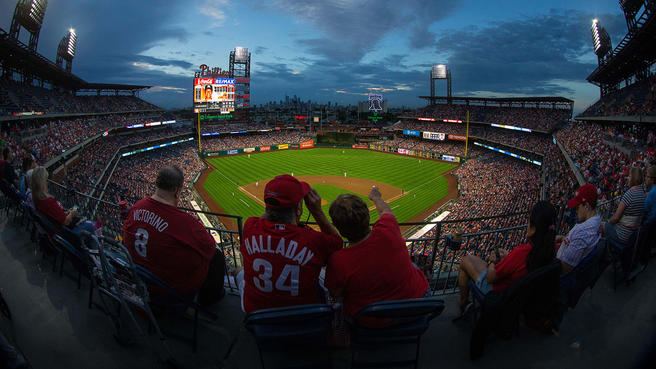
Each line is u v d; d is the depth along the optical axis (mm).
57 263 5363
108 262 3502
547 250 3287
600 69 49750
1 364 2742
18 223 7164
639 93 38094
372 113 100625
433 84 112062
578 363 3334
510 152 61219
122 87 78625
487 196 38750
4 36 32969
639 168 4621
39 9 45156
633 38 32906
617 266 5367
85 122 52156
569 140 44125
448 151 73188
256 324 2752
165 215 3580
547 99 67250
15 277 4914
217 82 81250
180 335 3773
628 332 3746
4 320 3877
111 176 40094
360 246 2965
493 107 79750
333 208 2979
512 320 3385
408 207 40344
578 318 4070
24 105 40344
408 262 3133
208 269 4000
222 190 46219
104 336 3729
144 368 3297
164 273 3578
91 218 7441
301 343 3031
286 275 2902
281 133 95062
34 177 4441
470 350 3393
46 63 44875
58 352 3463
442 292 5059
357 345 3104
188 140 77062
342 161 69375
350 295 3047
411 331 3062
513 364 3361
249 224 3121
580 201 3924
